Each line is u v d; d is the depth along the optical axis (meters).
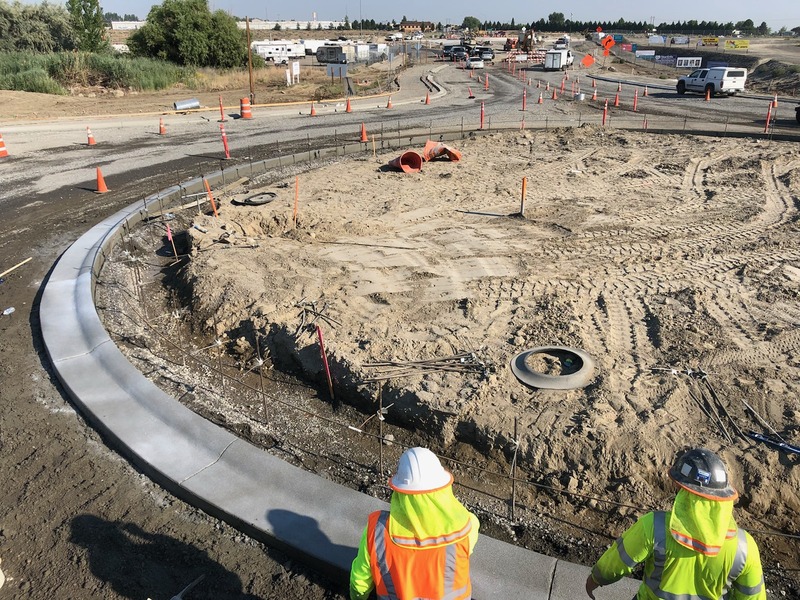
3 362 7.57
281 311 8.30
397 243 11.20
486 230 11.90
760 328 7.75
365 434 6.30
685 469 2.84
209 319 8.55
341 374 6.92
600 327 7.89
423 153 17.89
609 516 5.15
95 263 10.29
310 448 6.13
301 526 4.86
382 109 29.92
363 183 15.77
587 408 6.09
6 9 46.41
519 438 5.76
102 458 5.89
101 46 47.72
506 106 30.53
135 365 7.58
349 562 4.49
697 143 19.44
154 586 4.48
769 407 6.13
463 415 6.10
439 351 7.30
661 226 11.84
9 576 4.54
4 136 21.80
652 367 6.88
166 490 5.48
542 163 17.41
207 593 4.42
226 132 23.36
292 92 36.94
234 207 13.10
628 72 52.38
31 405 6.72
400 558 2.85
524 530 5.07
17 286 9.81
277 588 4.49
